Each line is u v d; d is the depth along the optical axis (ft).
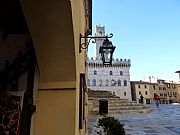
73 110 9.84
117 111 69.92
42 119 9.77
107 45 13.75
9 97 10.61
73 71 10.15
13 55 11.54
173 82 280.92
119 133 19.10
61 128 9.64
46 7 8.13
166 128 38.73
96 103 71.20
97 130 31.71
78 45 12.16
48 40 9.39
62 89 10.14
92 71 221.66
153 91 249.96
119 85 224.74
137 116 61.82
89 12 35.27
